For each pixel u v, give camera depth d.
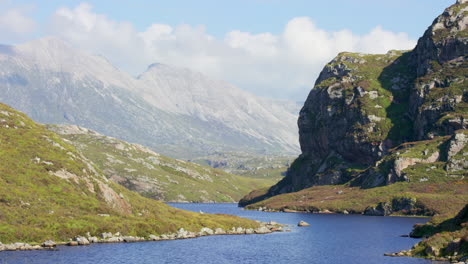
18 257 93.38
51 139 155.62
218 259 104.00
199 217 172.12
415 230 139.62
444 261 92.88
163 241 127.06
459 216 115.00
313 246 127.00
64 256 96.62
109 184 154.25
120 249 108.69
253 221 184.88
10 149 138.50
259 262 102.19
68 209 125.75
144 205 158.62
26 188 125.25
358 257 107.69
